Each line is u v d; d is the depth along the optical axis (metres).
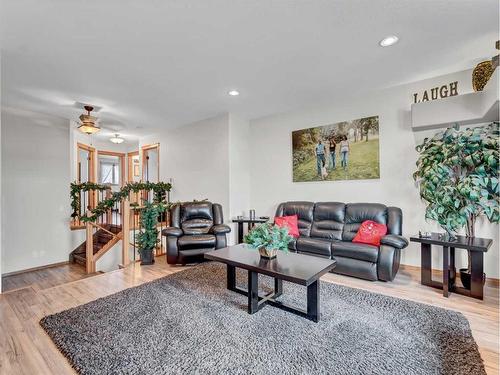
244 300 2.58
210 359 1.69
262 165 5.17
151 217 4.13
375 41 2.53
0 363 1.68
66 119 5.16
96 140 7.38
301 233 4.03
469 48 2.66
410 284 3.03
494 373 1.59
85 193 6.00
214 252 2.76
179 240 3.81
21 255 4.56
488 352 1.79
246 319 2.20
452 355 1.72
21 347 1.85
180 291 2.80
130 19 2.15
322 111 4.37
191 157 5.59
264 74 3.23
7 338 1.96
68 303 2.54
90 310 2.36
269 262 2.39
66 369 1.63
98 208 4.70
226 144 4.91
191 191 5.59
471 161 2.73
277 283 2.64
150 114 4.88
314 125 4.46
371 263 3.07
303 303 2.51
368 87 3.69
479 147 2.71
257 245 2.46
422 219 3.49
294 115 4.71
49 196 4.91
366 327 2.07
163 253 4.76
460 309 2.41
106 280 3.22
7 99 3.98
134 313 2.30
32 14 2.06
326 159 4.33
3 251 4.38
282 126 4.87
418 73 3.25
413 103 3.46
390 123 3.72
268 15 2.13
